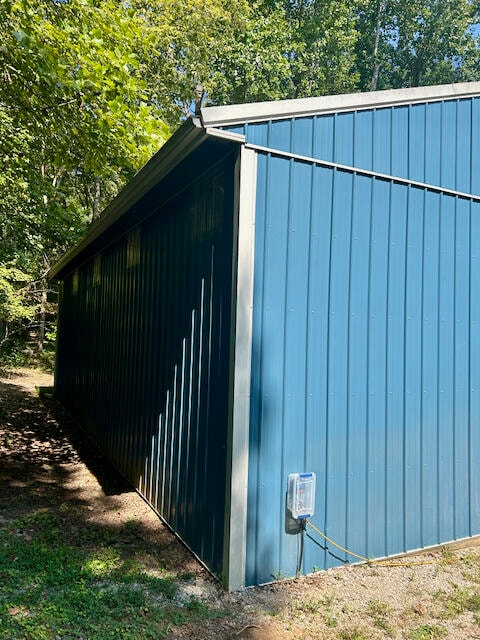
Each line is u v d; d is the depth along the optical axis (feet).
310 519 11.17
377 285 12.51
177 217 14.49
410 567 11.94
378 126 12.70
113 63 15.10
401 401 12.81
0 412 29.71
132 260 19.01
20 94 15.96
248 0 54.95
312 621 9.23
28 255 31.60
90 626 8.45
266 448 10.63
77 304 29.96
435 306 13.58
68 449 22.52
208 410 11.61
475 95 14.64
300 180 11.37
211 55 47.03
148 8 42.14
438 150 13.85
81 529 13.17
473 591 10.75
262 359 10.68
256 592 10.14
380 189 12.67
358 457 12.00
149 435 15.71
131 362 18.28
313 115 11.56
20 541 12.05
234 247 10.63
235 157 10.82
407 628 9.21
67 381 31.78
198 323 12.54
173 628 8.70
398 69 74.95
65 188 33.35
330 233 11.78
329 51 58.65
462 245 14.23
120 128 15.80
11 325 51.47
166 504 13.82
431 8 71.51
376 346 12.43
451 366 13.83
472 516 13.99
